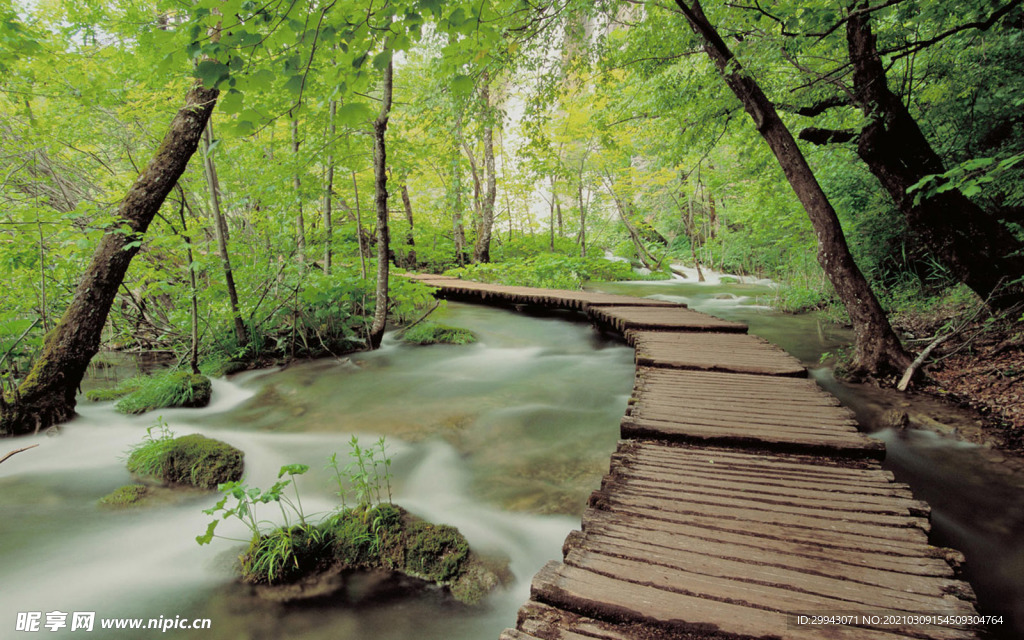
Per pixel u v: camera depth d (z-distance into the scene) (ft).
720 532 7.72
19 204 19.81
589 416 17.11
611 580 6.58
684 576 6.63
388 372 22.72
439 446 14.79
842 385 18.58
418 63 39.45
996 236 16.14
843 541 7.41
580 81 22.93
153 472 12.85
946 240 16.61
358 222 26.63
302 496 12.10
